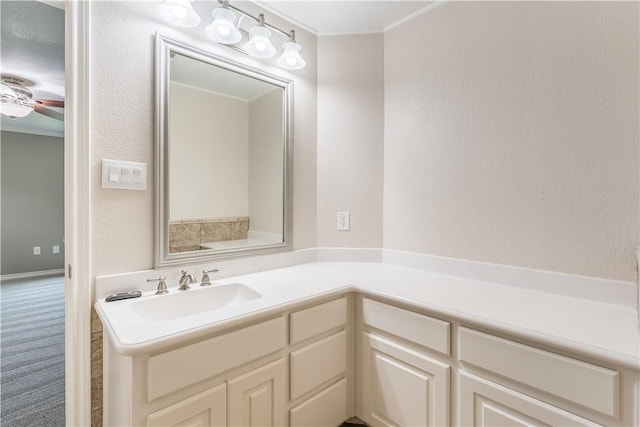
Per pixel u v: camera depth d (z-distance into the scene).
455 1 1.56
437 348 1.13
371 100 1.87
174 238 1.37
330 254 1.90
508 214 1.39
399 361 1.26
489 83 1.44
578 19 1.20
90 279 1.14
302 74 1.84
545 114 1.28
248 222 1.63
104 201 1.18
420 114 1.70
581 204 1.20
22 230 4.62
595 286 1.17
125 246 1.23
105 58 1.17
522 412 0.94
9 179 4.52
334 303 1.35
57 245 4.91
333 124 1.90
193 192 1.43
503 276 1.40
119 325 0.93
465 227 1.53
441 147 1.62
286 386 1.19
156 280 1.28
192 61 1.43
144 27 1.27
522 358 0.94
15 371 1.95
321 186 1.91
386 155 1.86
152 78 1.28
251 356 1.07
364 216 1.88
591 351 0.81
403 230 1.78
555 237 1.26
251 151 1.64
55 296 3.56
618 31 1.12
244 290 1.38
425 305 1.15
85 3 1.12
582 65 1.19
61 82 2.50
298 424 1.21
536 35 1.31
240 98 1.60
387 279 1.50
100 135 1.16
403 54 1.77
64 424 1.50
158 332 0.89
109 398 1.08
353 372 1.43
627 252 1.11
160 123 1.30
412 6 1.66
